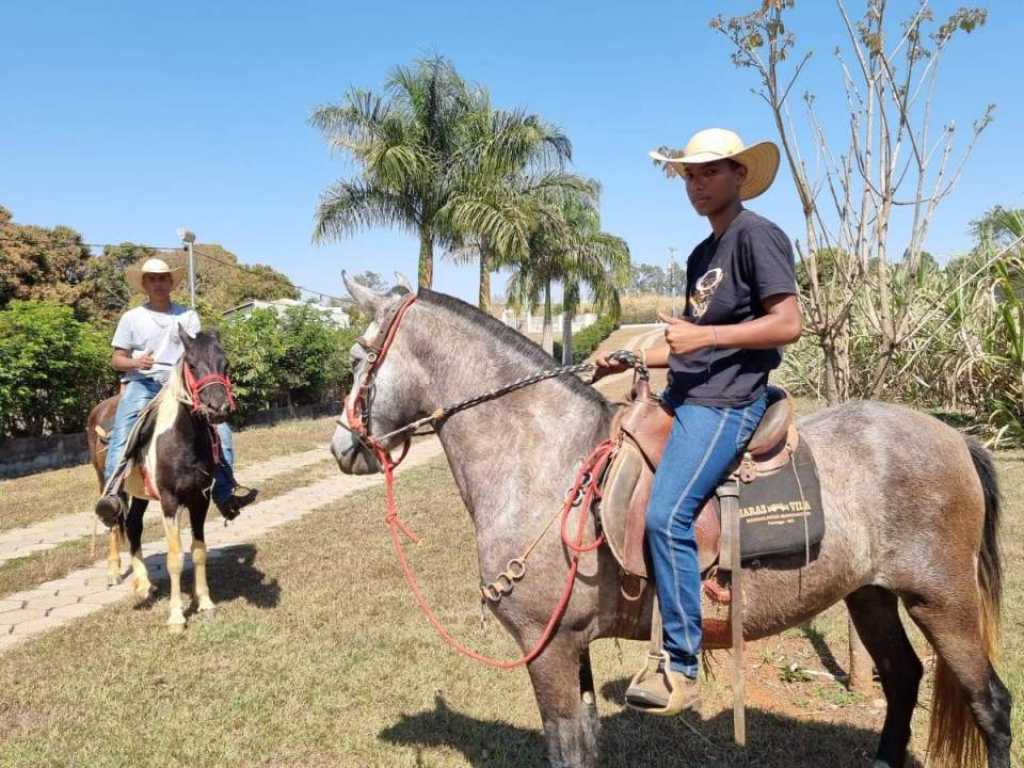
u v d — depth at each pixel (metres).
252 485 11.32
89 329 15.12
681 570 2.63
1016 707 3.87
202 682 4.60
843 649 4.90
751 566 2.76
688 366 2.72
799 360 14.48
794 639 5.08
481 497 2.93
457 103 20.23
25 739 3.96
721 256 2.68
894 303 4.96
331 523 8.77
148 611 5.95
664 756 3.72
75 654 5.07
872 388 4.42
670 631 2.67
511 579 2.80
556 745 2.81
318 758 3.78
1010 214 10.61
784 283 2.51
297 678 4.61
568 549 2.75
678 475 2.63
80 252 27.34
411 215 20.48
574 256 25.16
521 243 19.67
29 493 10.94
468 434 2.97
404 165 19.28
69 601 6.34
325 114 19.80
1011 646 4.57
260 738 3.94
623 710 4.19
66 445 14.08
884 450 2.94
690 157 2.67
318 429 17.94
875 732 3.93
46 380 13.27
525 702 4.30
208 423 5.77
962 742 3.05
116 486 5.83
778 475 2.75
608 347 41.12
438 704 4.28
